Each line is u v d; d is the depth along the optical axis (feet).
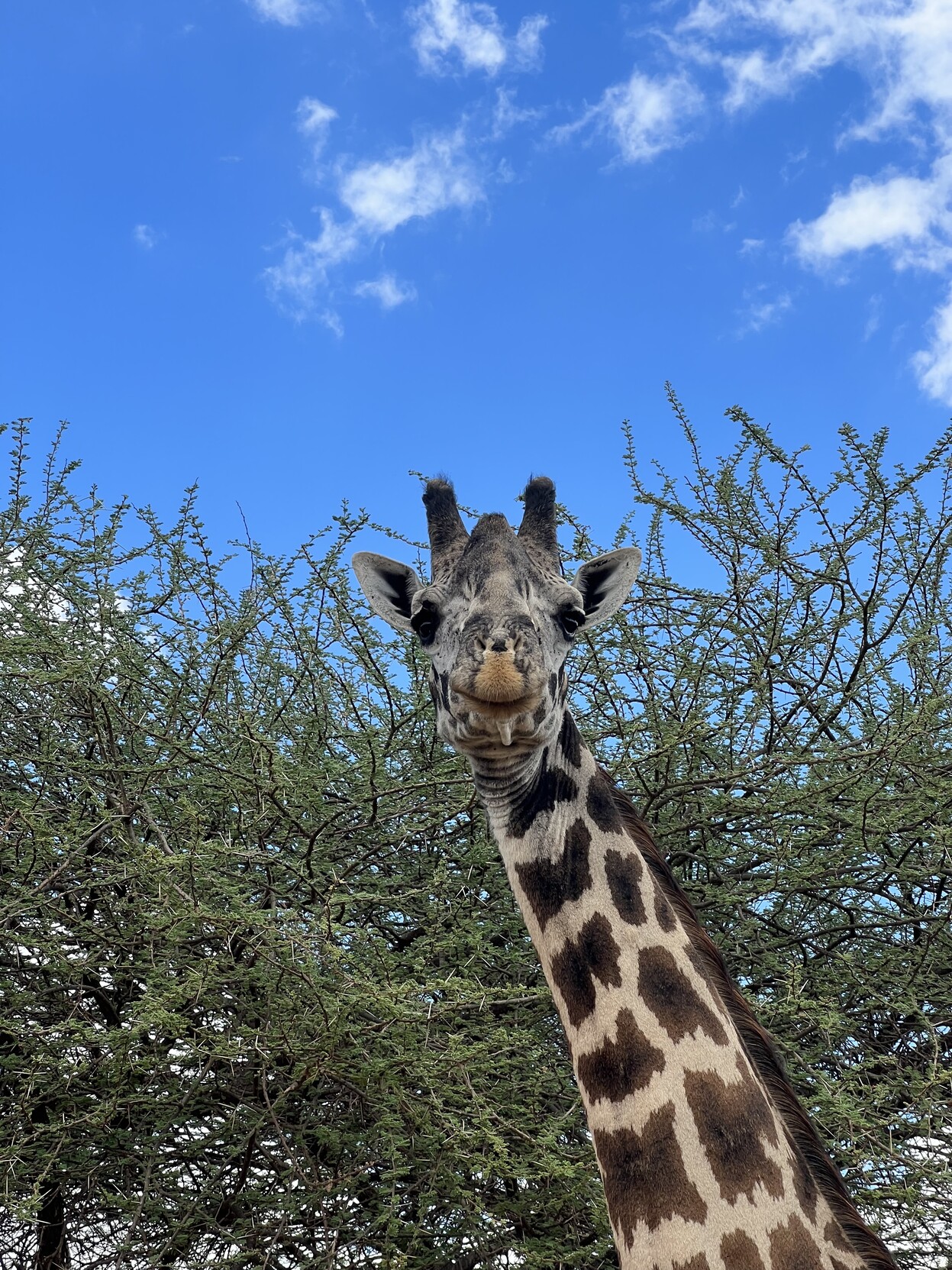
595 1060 8.75
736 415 18.78
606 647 19.12
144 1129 15.92
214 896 15.25
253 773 15.78
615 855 9.50
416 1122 13.99
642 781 17.89
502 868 18.12
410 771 19.25
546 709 9.30
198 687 19.10
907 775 18.86
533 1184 16.11
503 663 8.79
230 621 19.24
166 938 14.05
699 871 20.38
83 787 16.61
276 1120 14.28
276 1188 16.62
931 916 18.08
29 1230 16.53
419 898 17.63
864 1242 8.32
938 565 21.18
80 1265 16.21
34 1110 15.83
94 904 16.84
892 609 20.45
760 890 17.65
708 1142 8.16
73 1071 13.89
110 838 16.17
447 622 10.40
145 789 15.69
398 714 19.57
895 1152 13.65
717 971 9.45
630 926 9.12
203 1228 16.01
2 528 19.21
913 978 17.43
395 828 18.70
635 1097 8.45
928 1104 14.64
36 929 16.22
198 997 14.16
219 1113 16.78
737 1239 7.83
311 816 17.22
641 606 20.77
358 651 19.22
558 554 11.14
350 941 16.63
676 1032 8.62
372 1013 14.47
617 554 12.51
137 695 18.72
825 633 20.33
